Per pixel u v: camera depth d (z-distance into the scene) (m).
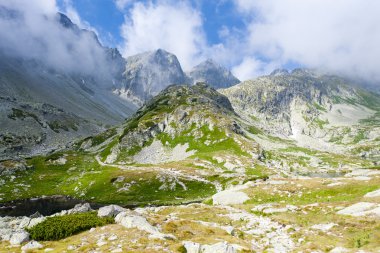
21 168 177.75
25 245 31.53
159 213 55.03
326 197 59.53
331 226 38.03
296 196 65.56
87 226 36.31
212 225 41.78
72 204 121.69
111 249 27.70
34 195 141.62
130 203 118.88
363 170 102.75
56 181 165.38
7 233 37.59
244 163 181.25
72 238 33.41
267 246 32.88
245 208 55.75
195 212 53.59
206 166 173.75
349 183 65.81
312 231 37.41
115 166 191.00
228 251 25.97
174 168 164.00
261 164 187.00
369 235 32.44
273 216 47.12
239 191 75.12
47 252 28.94
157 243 28.91
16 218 52.59
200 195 124.56
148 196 127.12
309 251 29.61
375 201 44.97
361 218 38.66
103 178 150.25
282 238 35.78
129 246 28.02
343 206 46.31
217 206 59.47
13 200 132.75
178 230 35.62
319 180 76.38
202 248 27.23
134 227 34.38
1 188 149.12
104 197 129.75
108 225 36.34
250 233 39.06
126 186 138.38
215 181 139.75
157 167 169.88
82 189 144.25
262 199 68.25
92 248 28.67
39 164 195.12
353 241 31.86
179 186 135.75
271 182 80.25
